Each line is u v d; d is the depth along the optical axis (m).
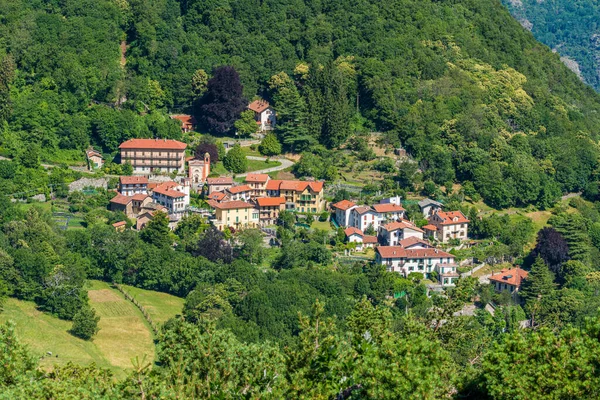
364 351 125.81
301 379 120.88
